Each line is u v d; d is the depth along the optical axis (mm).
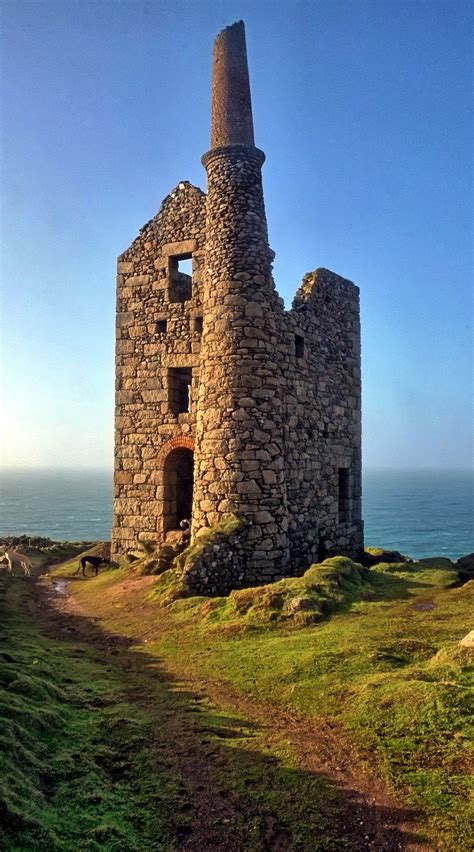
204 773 6406
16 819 4891
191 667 9797
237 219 17406
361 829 5492
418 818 5555
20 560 20828
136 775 6367
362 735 6977
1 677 8227
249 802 5902
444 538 83688
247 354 16781
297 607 11891
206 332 17484
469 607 12406
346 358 23375
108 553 22703
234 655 10102
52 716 7258
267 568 15984
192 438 20109
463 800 5695
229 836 5414
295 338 19812
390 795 5910
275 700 8203
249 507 16172
